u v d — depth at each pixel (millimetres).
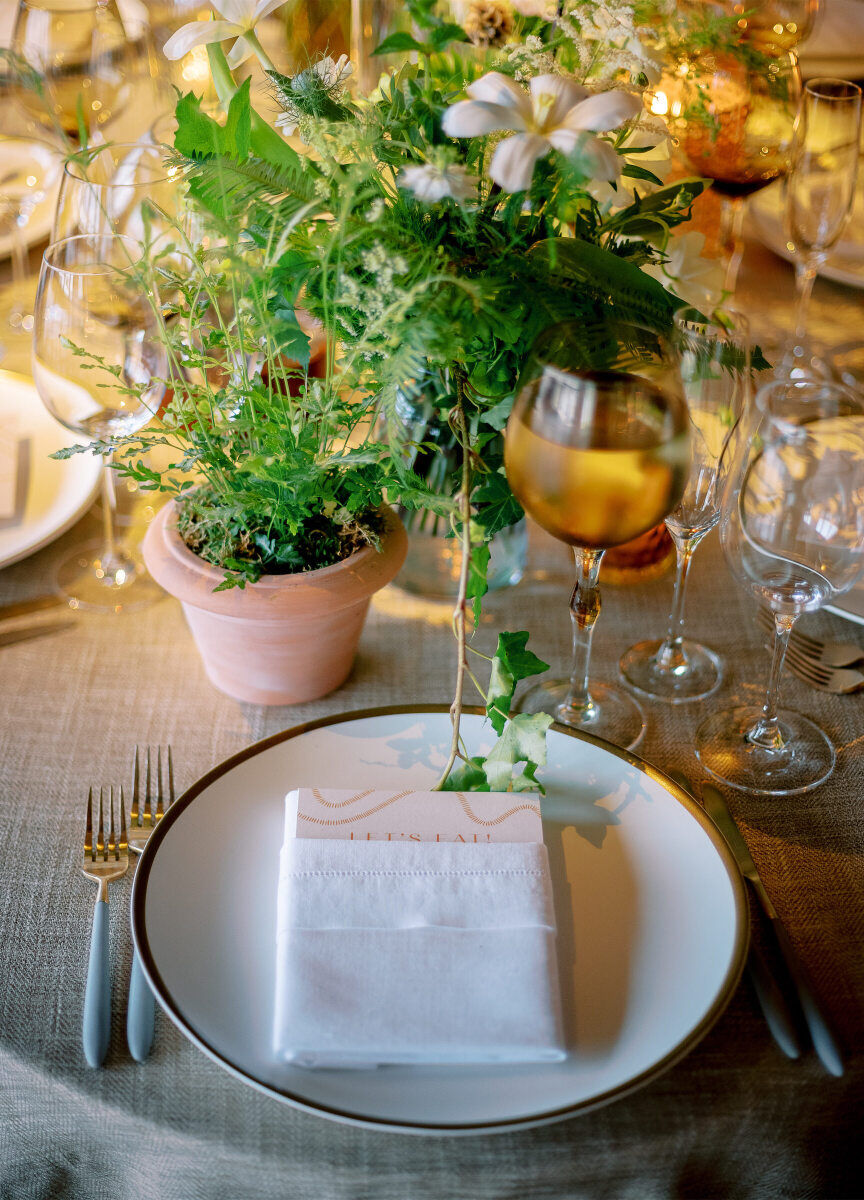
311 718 903
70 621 1006
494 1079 591
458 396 752
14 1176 668
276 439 763
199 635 868
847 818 813
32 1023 659
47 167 1546
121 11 1618
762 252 1576
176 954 656
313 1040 592
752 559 812
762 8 1374
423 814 721
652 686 942
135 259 930
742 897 682
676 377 702
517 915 652
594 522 747
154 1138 610
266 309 763
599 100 642
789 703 926
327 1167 588
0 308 1436
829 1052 632
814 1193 646
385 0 1265
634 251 809
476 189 668
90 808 802
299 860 680
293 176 706
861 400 778
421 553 1024
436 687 936
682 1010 629
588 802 760
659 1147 600
